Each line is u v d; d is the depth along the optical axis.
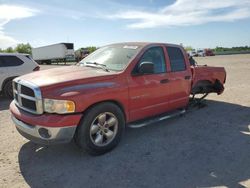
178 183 3.52
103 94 4.19
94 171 3.84
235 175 3.72
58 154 4.40
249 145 4.80
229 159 4.22
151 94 5.10
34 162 4.13
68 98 3.81
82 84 4.10
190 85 6.24
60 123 3.79
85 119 4.04
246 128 5.77
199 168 3.93
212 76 7.57
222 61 32.94
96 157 4.29
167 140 5.04
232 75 16.11
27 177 3.68
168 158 4.27
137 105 4.87
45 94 3.84
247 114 6.90
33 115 3.98
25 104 4.20
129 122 4.93
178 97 5.87
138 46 5.26
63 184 3.50
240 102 8.37
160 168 3.93
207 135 5.32
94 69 4.89
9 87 9.50
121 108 4.65
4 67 9.34
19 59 9.80
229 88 11.10
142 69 4.71
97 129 4.25
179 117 6.58
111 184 3.50
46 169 3.91
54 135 3.80
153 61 5.29
